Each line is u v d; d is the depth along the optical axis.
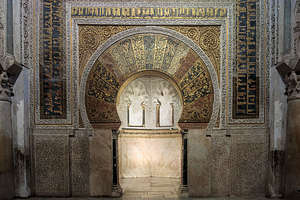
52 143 5.36
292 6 4.93
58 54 5.41
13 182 5.21
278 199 5.16
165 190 5.88
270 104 5.33
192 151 5.43
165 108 7.14
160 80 7.10
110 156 5.39
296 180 4.79
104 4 5.41
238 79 5.43
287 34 5.00
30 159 5.36
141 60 5.45
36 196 5.36
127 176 7.09
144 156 7.15
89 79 5.43
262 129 5.38
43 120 5.39
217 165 5.41
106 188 5.39
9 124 5.12
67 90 5.41
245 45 5.43
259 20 5.42
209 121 5.43
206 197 5.38
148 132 7.14
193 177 5.42
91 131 5.41
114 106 5.42
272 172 5.25
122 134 7.00
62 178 5.35
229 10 5.43
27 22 5.36
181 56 5.46
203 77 5.45
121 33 5.44
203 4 5.43
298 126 4.80
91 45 5.43
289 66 4.83
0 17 4.83
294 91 4.92
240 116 5.41
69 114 5.40
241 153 5.37
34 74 5.39
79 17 5.41
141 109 7.17
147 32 5.44
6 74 4.93
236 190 5.37
